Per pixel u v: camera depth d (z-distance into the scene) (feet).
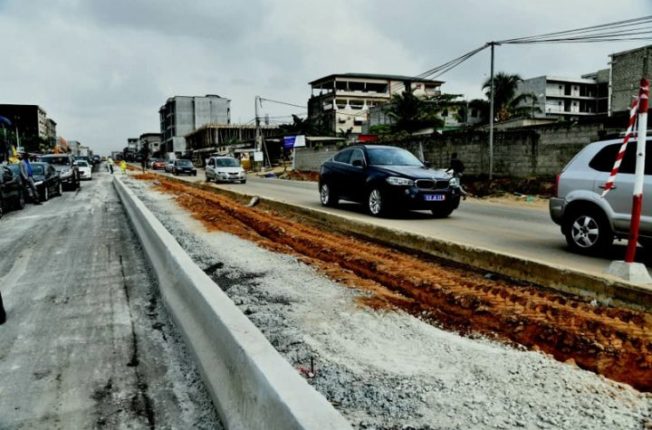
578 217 23.90
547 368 11.03
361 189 41.22
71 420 9.43
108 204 54.85
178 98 393.09
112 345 13.07
